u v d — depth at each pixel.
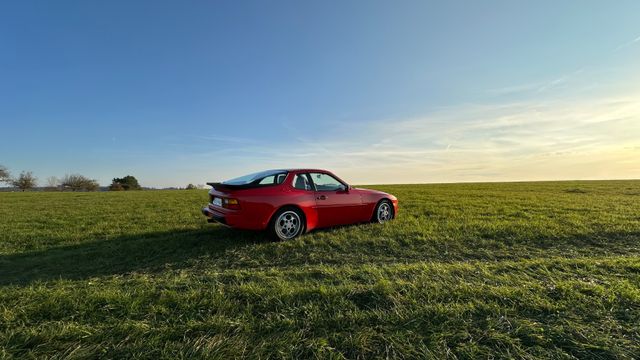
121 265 4.61
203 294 3.08
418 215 8.57
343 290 3.08
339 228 6.75
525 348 2.14
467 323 2.45
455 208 9.98
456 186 25.89
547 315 2.58
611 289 3.02
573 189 19.39
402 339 2.24
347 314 2.59
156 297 3.04
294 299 2.94
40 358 2.06
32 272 4.36
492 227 6.62
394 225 6.98
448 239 5.82
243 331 2.38
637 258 4.25
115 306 2.81
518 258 4.74
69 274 4.21
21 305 2.83
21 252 5.59
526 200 12.27
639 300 2.76
